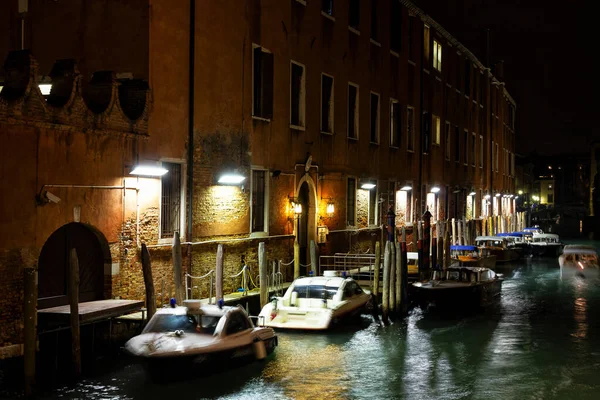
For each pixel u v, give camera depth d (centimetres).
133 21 1528
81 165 1340
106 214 1405
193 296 1641
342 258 2419
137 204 1484
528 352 1559
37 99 1227
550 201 11919
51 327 1241
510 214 5766
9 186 1195
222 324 1276
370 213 2722
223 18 1775
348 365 1402
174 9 1591
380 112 2783
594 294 2581
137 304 1360
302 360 1431
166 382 1183
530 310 2183
